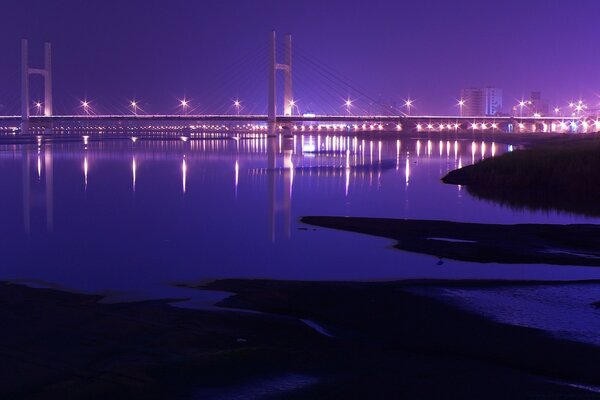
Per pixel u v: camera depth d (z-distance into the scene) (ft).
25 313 39.50
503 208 95.14
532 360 33.04
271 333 36.81
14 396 28.07
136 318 38.88
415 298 43.37
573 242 64.28
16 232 73.31
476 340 35.73
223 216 85.97
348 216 85.30
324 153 269.85
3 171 171.32
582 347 34.65
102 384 29.37
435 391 29.22
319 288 46.26
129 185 132.87
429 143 414.21
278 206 96.78
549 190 117.08
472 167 144.36
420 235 68.64
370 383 29.99
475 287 46.32
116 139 479.41
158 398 28.27
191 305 42.57
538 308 41.22
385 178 146.82
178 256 59.31
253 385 29.63
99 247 64.13
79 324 37.47
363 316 39.91
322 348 34.53
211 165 194.59
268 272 52.54
